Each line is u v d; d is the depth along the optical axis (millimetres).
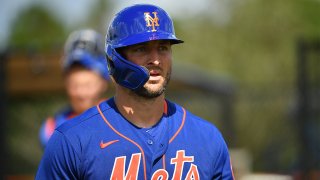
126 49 11367
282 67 66812
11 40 128250
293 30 71125
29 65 31109
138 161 11289
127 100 11508
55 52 31219
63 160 11289
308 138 27281
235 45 70625
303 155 27094
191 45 72500
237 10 73750
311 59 29312
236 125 38688
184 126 11766
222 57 70250
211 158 11695
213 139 11820
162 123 11625
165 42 11406
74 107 17906
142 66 11195
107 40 11703
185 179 11453
